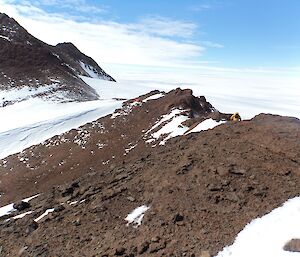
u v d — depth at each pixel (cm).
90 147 4978
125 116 5672
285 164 1532
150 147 4184
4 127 6419
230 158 1672
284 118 1969
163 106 5462
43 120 5997
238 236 1172
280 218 1205
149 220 1405
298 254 1019
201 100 5928
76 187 2092
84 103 7156
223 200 1398
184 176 1639
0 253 1538
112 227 1456
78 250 1367
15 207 2147
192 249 1171
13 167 4938
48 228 1616
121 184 1811
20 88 9319
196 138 2130
